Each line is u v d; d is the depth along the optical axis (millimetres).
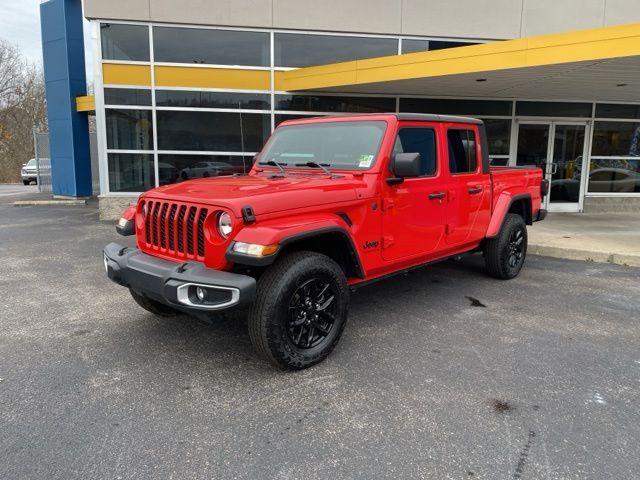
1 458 2836
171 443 2994
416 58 9664
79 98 16156
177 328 4852
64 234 10125
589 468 2771
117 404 3434
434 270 7203
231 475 2711
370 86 10977
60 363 4070
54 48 16359
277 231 3531
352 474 2719
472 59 9023
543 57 8305
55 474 2705
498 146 12766
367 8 11789
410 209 4812
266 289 3660
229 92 11820
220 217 3627
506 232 6352
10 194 21672
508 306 5562
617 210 13203
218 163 11977
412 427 3170
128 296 5902
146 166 11844
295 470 2754
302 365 3891
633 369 3998
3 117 42812
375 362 4102
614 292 6133
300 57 11945
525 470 2754
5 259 7863
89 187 17312
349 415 3309
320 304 4031
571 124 12867
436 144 5148
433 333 4738
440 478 2688
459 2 11961
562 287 6344
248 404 3445
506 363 4094
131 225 4465
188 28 11508
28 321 5043
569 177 13078
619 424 3211
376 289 6211
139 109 11633
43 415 3287
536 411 3357
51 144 17375
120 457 2857
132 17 11195
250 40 11727
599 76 9344
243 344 4469
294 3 11602
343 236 4086
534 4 12133
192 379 3805
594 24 12297
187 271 3572
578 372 3936
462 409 3381
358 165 4578
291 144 5230
